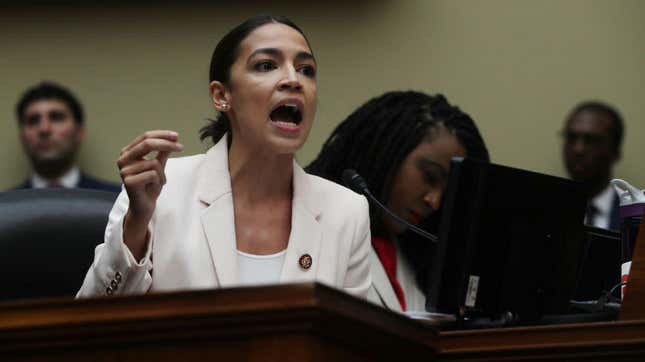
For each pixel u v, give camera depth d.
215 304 5.31
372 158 10.22
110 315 5.38
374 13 15.33
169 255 7.64
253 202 7.98
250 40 7.99
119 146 15.29
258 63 7.92
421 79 15.29
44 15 15.59
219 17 15.42
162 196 7.83
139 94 15.39
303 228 7.90
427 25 15.33
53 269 8.40
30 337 5.43
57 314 5.43
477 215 8.04
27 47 15.58
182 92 15.38
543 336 6.94
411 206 10.12
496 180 8.11
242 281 7.76
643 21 15.31
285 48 7.95
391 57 15.29
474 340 6.97
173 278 7.61
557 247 8.46
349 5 15.33
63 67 15.52
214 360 5.32
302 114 7.94
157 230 7.70
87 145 15.23
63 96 14.76
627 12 15.35
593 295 9.38
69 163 14.74
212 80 8.19
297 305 5.22
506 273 8.24
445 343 6.99
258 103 7.87
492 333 6.96
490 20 15.37
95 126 15.31
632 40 15.31
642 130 15.12
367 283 8.16
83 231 8.48
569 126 14.52
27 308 5.46
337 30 15.33
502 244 8.22
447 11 15.37
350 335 5.44
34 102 14.68
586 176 14.35
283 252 7.89
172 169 8.03
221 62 8.10
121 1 15.52
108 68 15.47
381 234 10.10
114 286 7.27
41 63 15.55
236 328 5.30
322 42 15.31
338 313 5.34
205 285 7.61
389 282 9.87
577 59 15.33
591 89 15.29
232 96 8.00
